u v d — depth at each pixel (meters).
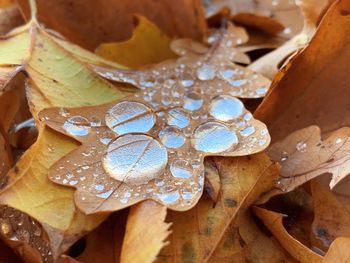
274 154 0.15
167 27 0.22
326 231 0.14
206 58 0.19
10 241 0.13
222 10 0.22
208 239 0.13
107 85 0.16
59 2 0.20
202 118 0.15
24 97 0.18
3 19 0.21
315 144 0.15
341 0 0.15
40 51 0.17
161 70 0.18
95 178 0.13
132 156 0.14
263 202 0.14
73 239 0.12
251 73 0.18
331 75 0.16
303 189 0.15
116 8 0.21
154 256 0.12
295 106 0.16
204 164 0.14
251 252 0.14
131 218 0.13
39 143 0.14
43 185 0.13
